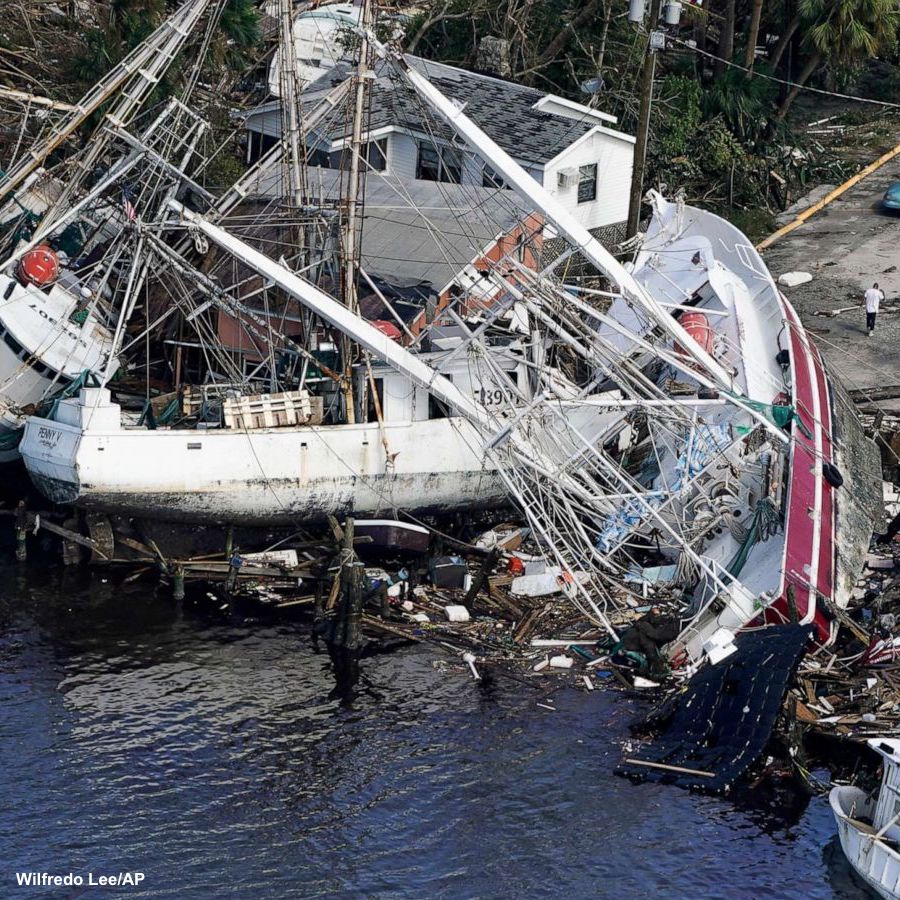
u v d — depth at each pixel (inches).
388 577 5698.8
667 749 4645.7
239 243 5526.6
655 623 5132.9
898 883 3937.0
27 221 6879.9
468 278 6053.2
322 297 5472.4
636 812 4367.6
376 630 5418.3
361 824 4328.3
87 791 4446.4
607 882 4087.1
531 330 6284.5
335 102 6692.9
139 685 5024.6
